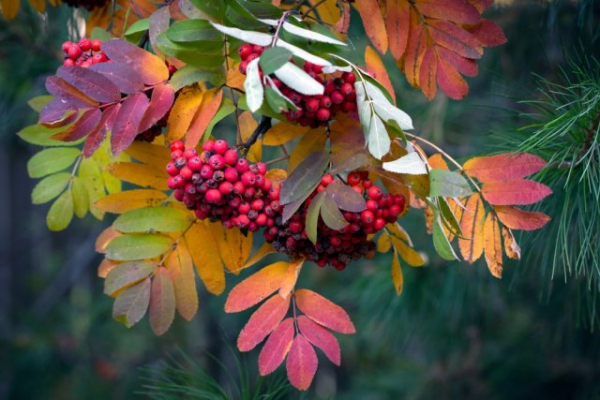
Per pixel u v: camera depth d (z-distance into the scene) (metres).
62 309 2.55
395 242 1.01
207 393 1.13
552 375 1.60
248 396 1.11
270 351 0.96
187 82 0.96
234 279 1.84
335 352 0.97
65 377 2.40
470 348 1.65
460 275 1.41
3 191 3.19
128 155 1.05
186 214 0.99
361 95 0.93
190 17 0.95
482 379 1.67
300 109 0.92
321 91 0.89
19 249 3.14
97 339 2.50
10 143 1.96
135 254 0.99
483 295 1.45
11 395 2.30
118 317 0.99
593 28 1.24
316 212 0.93
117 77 0.95
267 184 0.94
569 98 1.12
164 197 1.00
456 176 0.94
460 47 1.01
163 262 0.99
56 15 1.39
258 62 0.90
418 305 1.44
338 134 0.96
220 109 0.97
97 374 2.43
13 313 2.90
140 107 0.95
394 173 0.96
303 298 0.98
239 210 0.95
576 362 1.59
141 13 1.10
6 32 1.40
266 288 0.98
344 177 0.96
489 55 1.41
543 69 1.36
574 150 1.08
